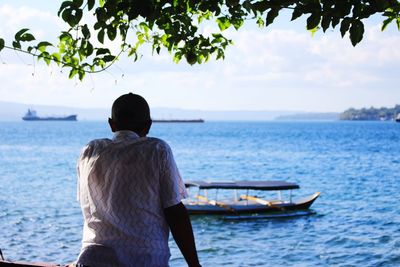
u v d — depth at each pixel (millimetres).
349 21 3145
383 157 54344
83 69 4012
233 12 4355
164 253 2820
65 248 14320
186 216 2799
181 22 4285
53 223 17891
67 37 3854
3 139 93938
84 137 104438
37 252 13875
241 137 106375
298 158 53125
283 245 14945
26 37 3816
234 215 18656
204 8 3902
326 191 28812
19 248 14266
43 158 51500
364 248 14570
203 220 18234
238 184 19500
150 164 2756
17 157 52469
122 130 2939
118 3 3711
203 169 42562
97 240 2781
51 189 28062
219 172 40312
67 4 3605
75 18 3625
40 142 83375
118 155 2795
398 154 58500
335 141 89688
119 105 2947
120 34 4066
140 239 2736
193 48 4438
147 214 2752
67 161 47938
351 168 42969
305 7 3189
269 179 35594
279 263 13102
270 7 3256
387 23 3750
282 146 73938
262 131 150500
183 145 75688
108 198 2775
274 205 19328
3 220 18453
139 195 2748
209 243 15195
